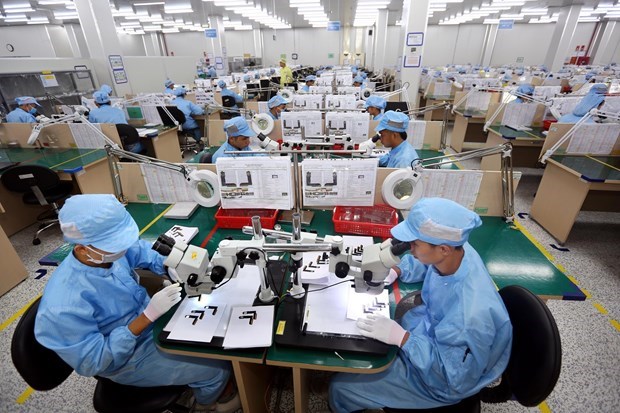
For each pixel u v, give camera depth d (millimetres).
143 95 4629
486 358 849
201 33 14570
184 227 1585
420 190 1432
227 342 927
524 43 13477
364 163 1424
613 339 1716
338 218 1596
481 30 13703
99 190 2912
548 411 1381
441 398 974
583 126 2441
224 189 1470
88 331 926
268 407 1393
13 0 5859
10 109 4621
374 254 864
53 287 918
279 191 1456
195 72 7844
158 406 1039
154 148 3775
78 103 5488
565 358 1609
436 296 1034
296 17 10773
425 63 14734
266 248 896
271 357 912
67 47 11039
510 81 6996
